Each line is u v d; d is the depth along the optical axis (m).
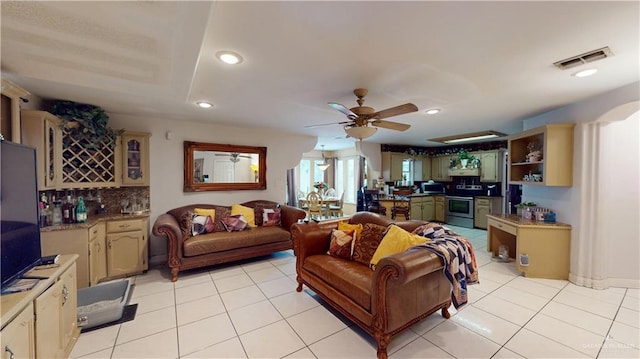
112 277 3.21
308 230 2.95
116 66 1.71
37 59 1.61
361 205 6.66
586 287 3.00
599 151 2.92
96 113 3.01
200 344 2.02
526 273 3.31
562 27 1.49
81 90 2.51
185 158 4.02
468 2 1.27
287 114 3.52
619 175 2.93
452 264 1.98
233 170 4.46
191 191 4.07
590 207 2.99
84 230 2.78
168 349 1.96
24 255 1.54
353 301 2.14
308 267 2.76
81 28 1.27
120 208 3.58
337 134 5.19
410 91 2.58
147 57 1.59
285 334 2.16
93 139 3.04
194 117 3.73
